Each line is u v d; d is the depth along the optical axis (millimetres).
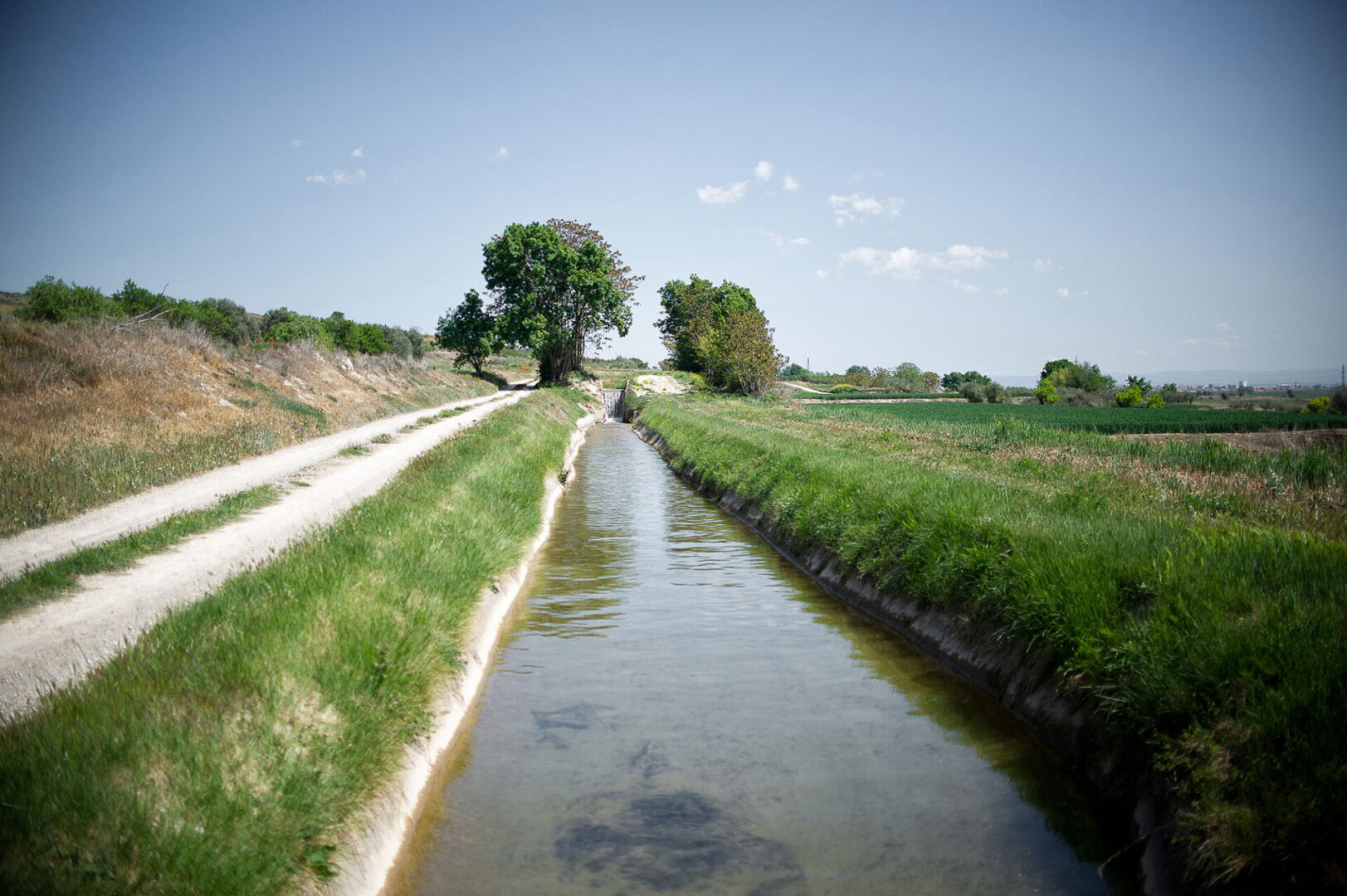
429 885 5004
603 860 5285
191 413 22688
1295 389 145750
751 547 16031
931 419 36188
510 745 7109
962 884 5062
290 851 4379
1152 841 5234
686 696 8312
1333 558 6766
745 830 5688
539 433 31156
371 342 65875
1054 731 7098
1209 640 5715
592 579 13352
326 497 15023
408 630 7469
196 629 6312
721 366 65750
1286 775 4570
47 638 7105
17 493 12500
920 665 9273
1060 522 9539
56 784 3984
